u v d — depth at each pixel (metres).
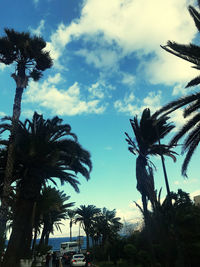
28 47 18.83
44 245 38.47
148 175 14.80
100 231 47.50
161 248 12.97
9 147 16.58
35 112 21.97
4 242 12.88
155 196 13.80
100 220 49.00
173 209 13.02
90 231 52.12
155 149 17.03
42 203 21.12
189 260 12.10
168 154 19.39
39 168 20.22
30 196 18.64
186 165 15.27
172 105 14.02
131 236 20.69
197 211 13.37
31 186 19.03
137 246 17.27
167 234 12.44
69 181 22.83
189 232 12.19
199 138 15.02
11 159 16.28
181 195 19.56
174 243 12.23
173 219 12.17
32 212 18.81
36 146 18.81
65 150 20.97
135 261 16.98
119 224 47.59
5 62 19.17
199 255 11.80
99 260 32.28
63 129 21.27
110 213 49.38
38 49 19.56
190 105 13.95
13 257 15.98
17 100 17.83
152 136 16.95
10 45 18.81
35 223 22.67
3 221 14.37
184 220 12.43
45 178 20.77
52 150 19.80
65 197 41.94
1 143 18.97
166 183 13.29
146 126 16.97
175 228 11.80
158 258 13.48
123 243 22.89
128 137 16.55
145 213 13.80
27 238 18.08
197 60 13.77
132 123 17.22
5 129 18.97
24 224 17.84
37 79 20.19
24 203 18.52
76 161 22.06
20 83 18.52
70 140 20.88
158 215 13.04
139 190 15.16
